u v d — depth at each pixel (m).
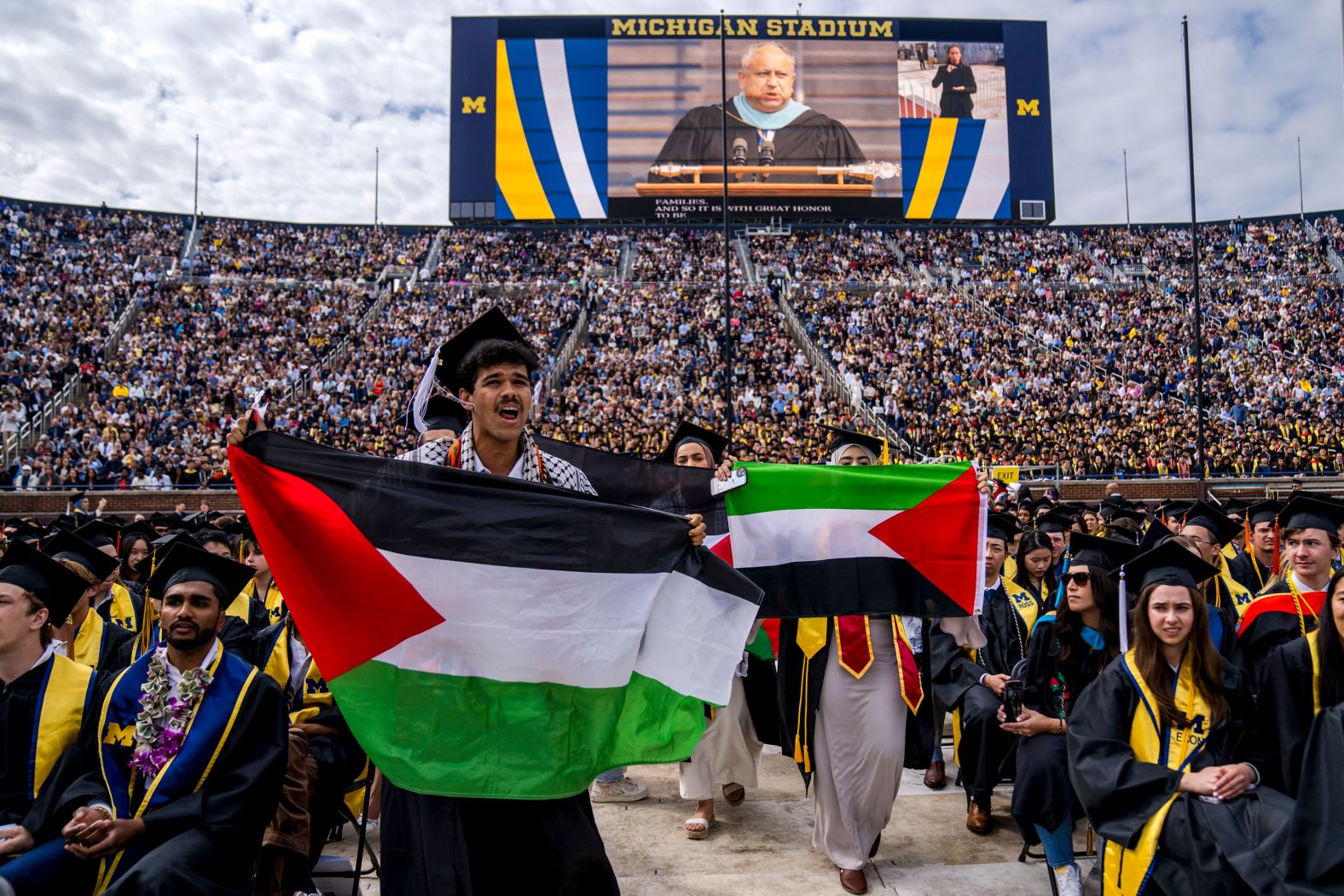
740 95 42.44
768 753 8.02
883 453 5.96
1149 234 48.28
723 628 3.45
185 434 26.27
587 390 29.62
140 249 42.72
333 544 3.27
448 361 3.65
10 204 43.50
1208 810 3.79
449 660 3.24
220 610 4.12
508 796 3.12
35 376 28.97
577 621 3.33
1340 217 48.78
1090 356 34.91
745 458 24.20
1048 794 4.82
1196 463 26.73
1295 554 5.35
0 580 4.08
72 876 3.73
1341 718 3.61
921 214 42.97
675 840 5.72
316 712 4.93
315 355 33.16
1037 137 43.28
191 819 3.71
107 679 4.24
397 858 3.12
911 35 43.09
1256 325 37.97
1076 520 9.58
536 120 42.19
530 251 44.09
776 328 35.22
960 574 5.20
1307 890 3.44
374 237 47.09
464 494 3.38
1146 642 4.18
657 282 40.91
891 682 5.08
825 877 5.11
